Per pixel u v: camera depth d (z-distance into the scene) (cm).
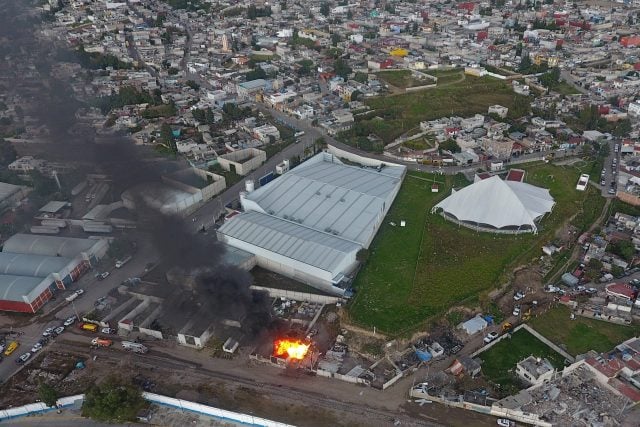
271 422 10512
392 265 15175
